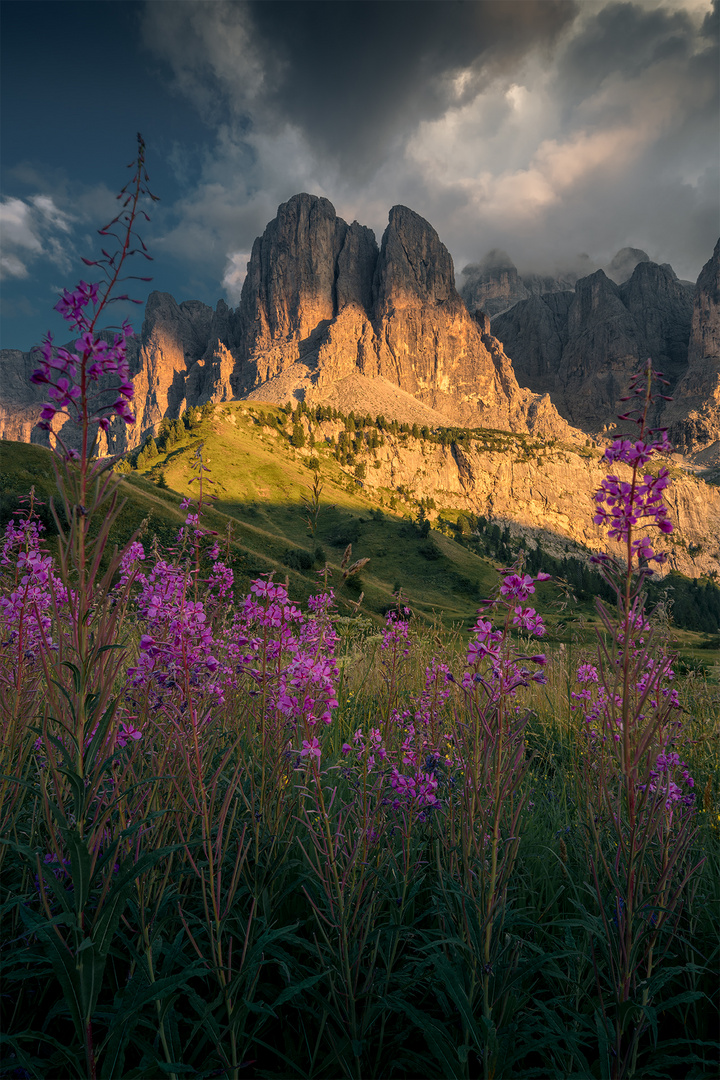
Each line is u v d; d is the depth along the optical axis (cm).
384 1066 229
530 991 255
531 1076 224
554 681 542
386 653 470
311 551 7362
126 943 217
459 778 356
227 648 349
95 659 197
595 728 387
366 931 237
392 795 303
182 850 270
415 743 358
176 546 357
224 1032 201
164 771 272
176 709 262
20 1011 242
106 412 185
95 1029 221
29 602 276
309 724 276
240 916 258
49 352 175
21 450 5341
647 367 211
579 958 253
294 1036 251
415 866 300
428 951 262
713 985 264
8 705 289
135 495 5206
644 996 212
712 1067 218
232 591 387
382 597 4953
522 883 309
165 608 269
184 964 214
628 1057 205
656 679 226
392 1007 219
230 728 360
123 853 241
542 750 505
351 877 254
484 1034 206
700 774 430
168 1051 204
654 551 212
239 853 225
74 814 191
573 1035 207
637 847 230
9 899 231
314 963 268
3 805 283
